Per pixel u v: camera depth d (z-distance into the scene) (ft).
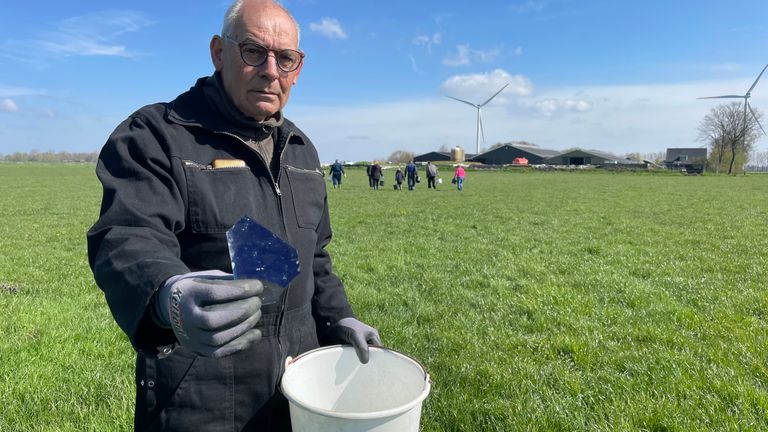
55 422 11.61
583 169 234.99
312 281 7.02
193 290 3.91
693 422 11.53
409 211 58.29
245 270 4.36
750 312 19.43
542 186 117.08
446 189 104.78
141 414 5.86
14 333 16.66
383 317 18.67
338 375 6.63
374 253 31.22
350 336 6.66
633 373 14.10
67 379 13.56
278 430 6.31
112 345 15.97
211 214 5.73
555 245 34.78
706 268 27.37
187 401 5.71
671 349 15.74
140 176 5.37
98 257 4.85
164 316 4.28
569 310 19.49
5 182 120.57
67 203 69.00
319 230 7.58
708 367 14.23
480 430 11.36
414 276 25.39
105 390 12.99
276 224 6.34
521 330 17.60
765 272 26.17
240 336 4.02
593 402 12.51
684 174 213.25
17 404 12.30
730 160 256.32
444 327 17.78
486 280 24.35
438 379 13.67
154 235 5.06
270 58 5.93
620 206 65.92
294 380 5.98
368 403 6.71
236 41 5.90
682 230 42.52
